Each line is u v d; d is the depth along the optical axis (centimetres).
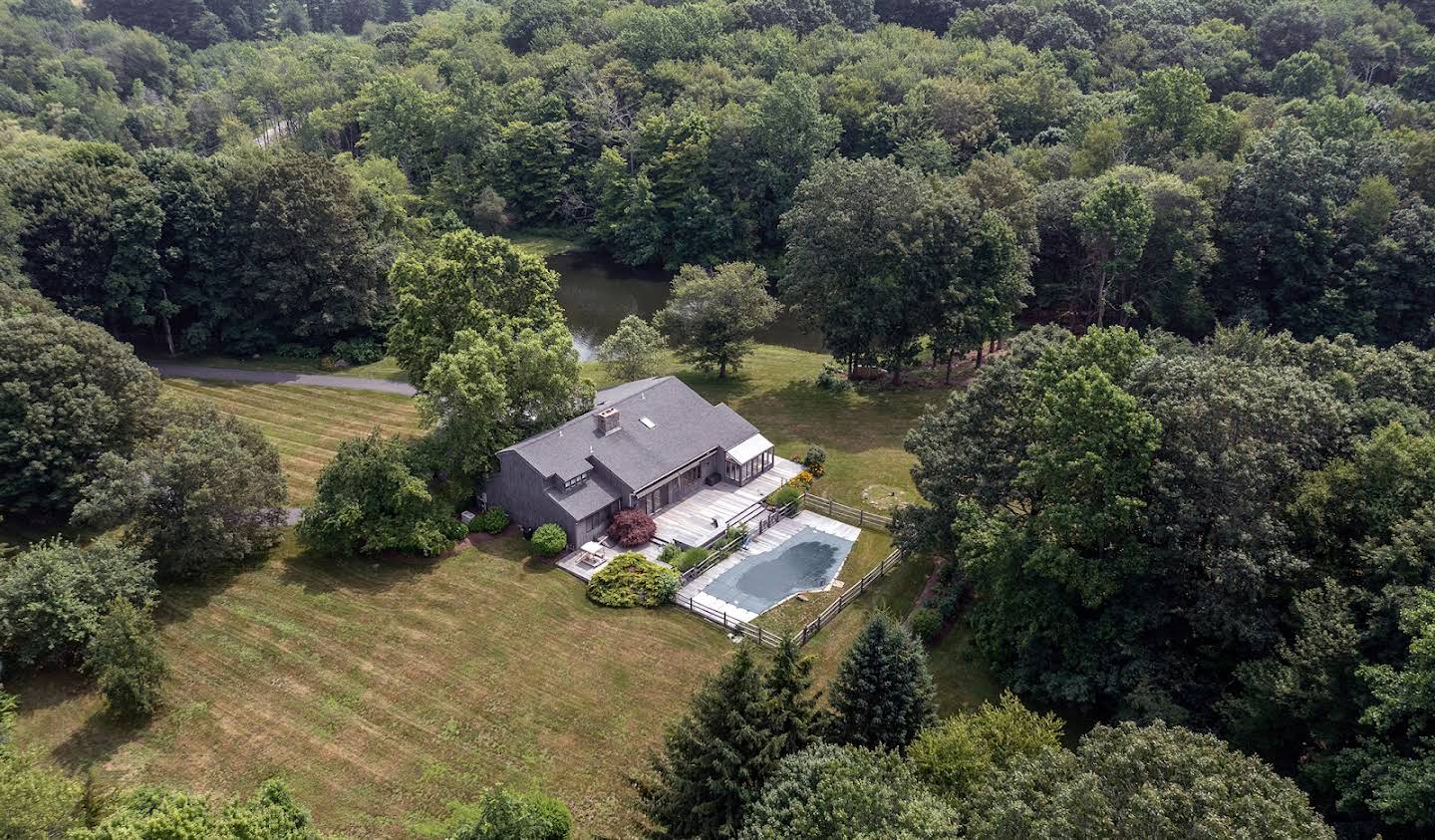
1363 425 3953
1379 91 9794
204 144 13000
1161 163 8219
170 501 4578
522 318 6150
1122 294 7756
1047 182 8206
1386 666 2939
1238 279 7750
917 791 2552
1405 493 3412
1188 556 3597
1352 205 7250
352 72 13550
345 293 7794
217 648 4231
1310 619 3200
